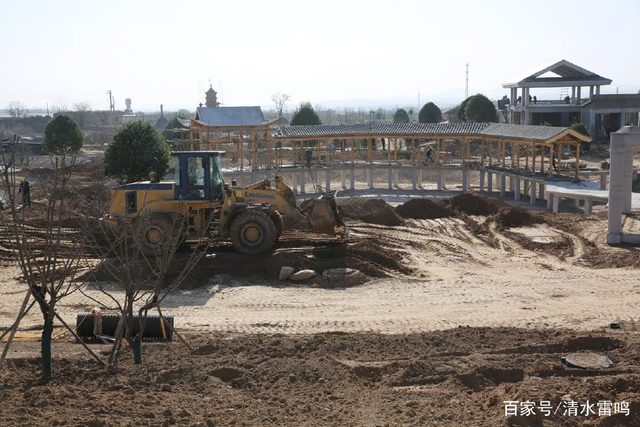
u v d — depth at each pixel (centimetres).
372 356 1162
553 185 3406
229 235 1916
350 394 967
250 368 1081
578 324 1420
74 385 934
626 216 2517
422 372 1059
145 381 966
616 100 6512
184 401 892
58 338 1276
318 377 1045
